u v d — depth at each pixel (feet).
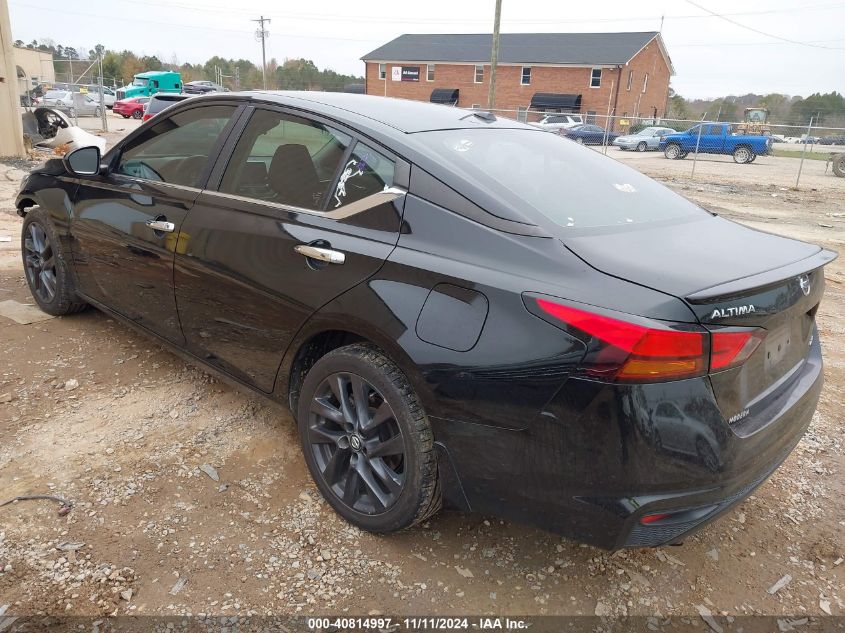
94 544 7.81
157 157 11.14
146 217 10.74
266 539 8.11
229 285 9.34
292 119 9.29
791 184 62.23
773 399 7.37
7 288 16.37
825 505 9.52
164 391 11.56
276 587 7.38
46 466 9.23
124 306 11.91
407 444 7.39
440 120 9.39
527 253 6.81
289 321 8.55
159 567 7.54
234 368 9.95
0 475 8.97
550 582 7.71
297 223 8.57
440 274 7.05
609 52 154.20
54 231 13.14
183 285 10.17
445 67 167.22
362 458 8.12
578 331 6.16
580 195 8.34
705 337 6.00
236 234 9.21
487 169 8.10
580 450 6.27
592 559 8.11
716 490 6.41
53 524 8.09
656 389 5.99
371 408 7.95
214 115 10.43
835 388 13.55
